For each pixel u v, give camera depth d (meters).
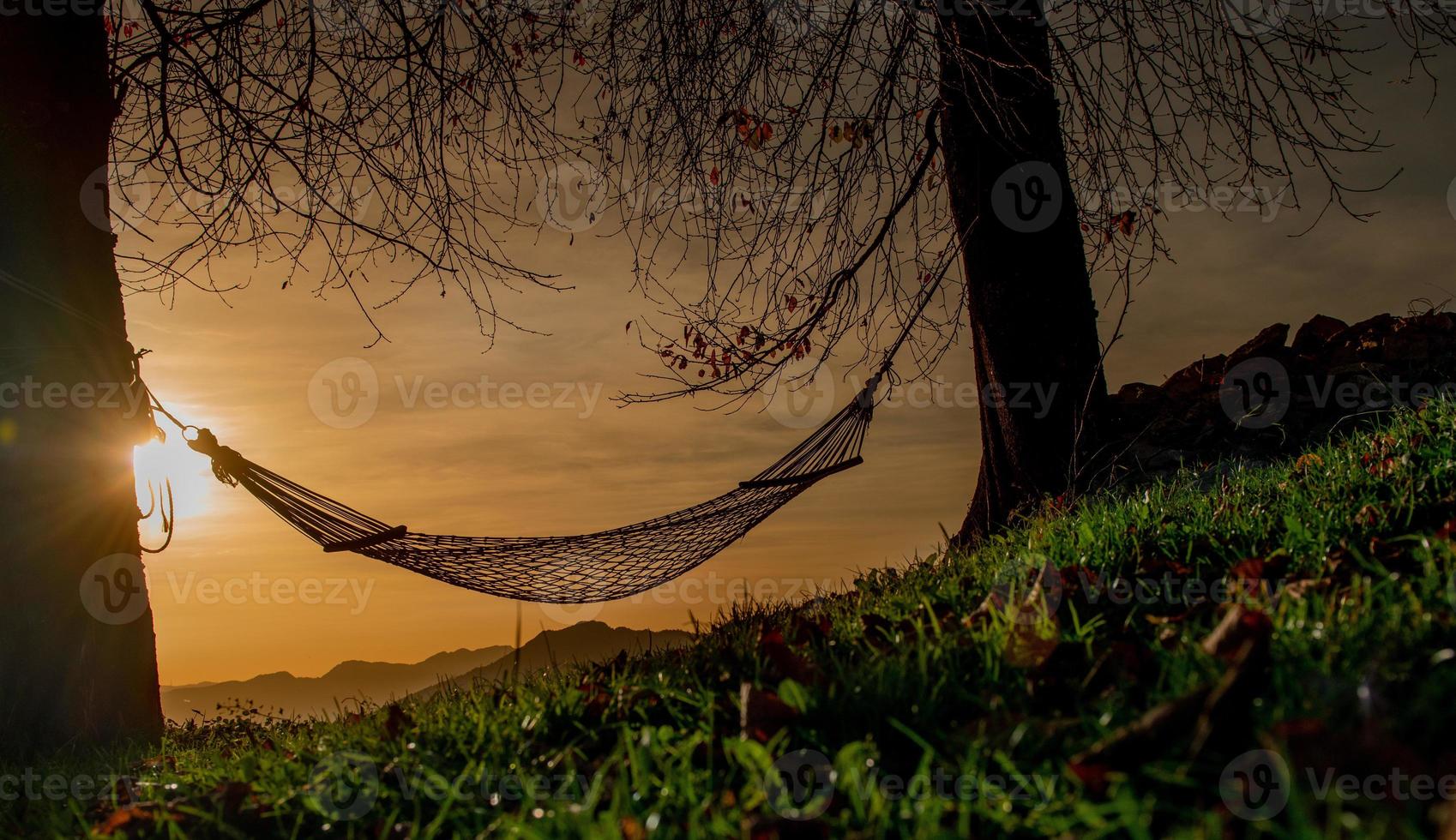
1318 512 3.28
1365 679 1.66
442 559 4.70
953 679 2.30
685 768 2.00
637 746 2.38
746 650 3.03
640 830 1.75
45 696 4.81
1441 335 6.92
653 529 4.68
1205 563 3.17
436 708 3.30
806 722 2.15
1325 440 6.28
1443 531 2.68
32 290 4.91
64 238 5.03
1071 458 5.90
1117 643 2.30
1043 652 2.37
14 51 4.96
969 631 2.67
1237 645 2.04
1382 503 3.24
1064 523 4.31
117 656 5.07
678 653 3.46
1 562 4.83
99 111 5.30
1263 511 3.63
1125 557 3.32
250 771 2.93
